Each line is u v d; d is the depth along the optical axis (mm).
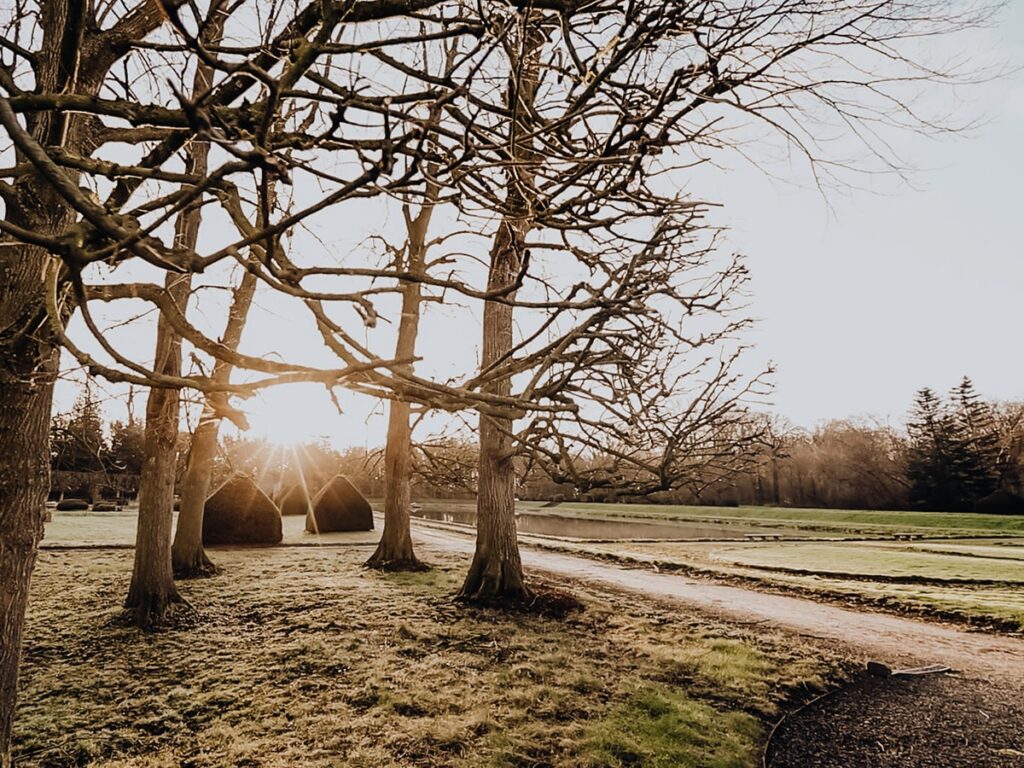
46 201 2812
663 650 8242
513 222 3043
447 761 4934
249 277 11523
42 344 2482
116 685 6281
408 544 14094
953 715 6594
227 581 11711
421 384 2250
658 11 1942
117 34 3211
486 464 10812
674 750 5297
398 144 1583
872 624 10617
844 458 56969
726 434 3637
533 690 6488
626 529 36969
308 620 8906
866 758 5535
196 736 5238
